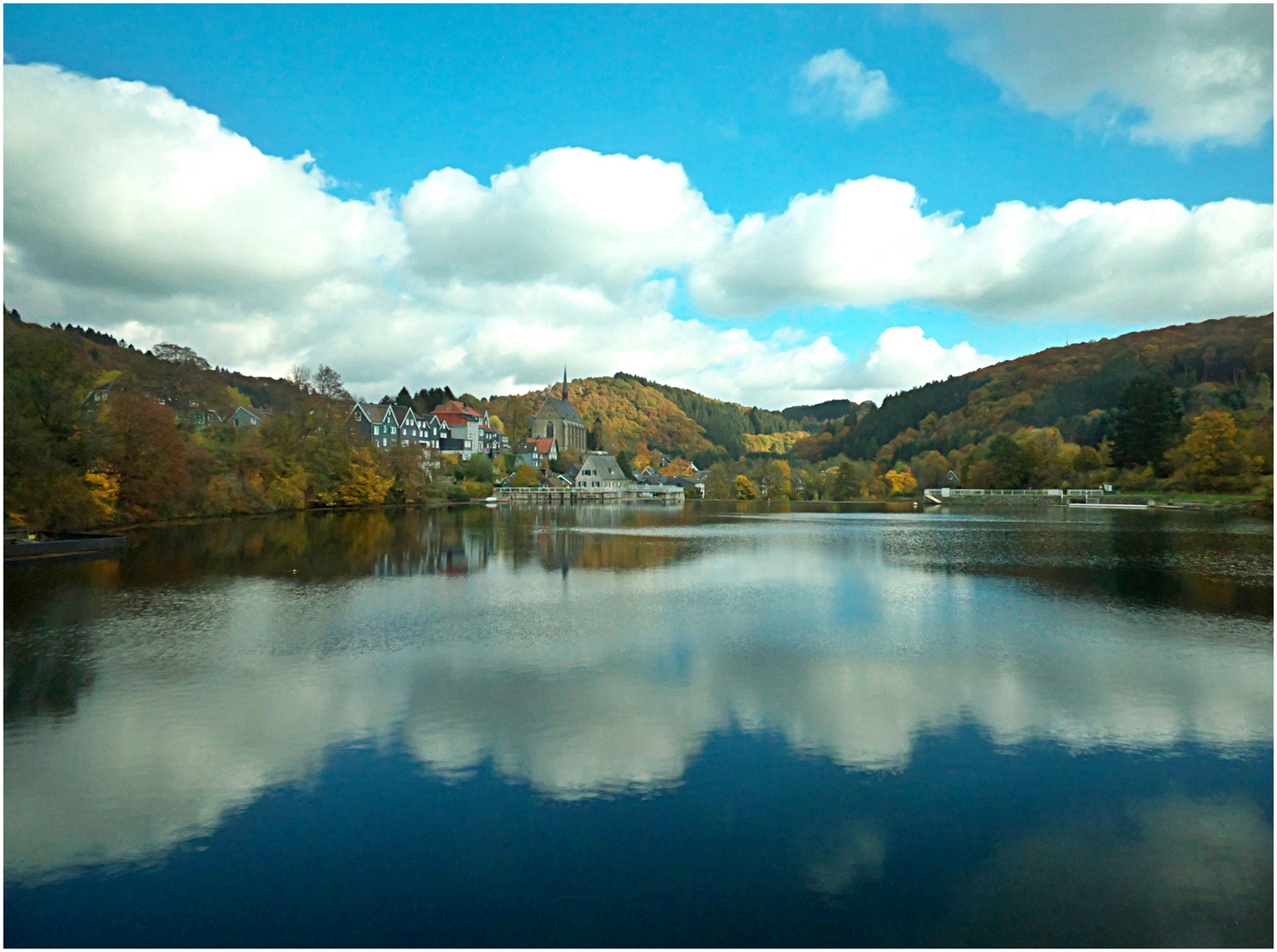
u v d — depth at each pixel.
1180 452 111.62
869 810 12.54
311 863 11.06
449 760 14.52
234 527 67.12
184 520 73.50
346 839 11.68
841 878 10.64
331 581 36.53
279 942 9.38
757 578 37.59
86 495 51.84
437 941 9.38
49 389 52.94
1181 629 25.17
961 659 21.48
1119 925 9.67
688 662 21.28
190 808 12.66
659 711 17.12
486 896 10.26
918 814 12.42
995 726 16.19
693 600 31.12
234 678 19.78
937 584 35.34
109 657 21.88
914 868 10.88
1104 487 118.88
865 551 50.25
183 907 10.08
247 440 89.69
